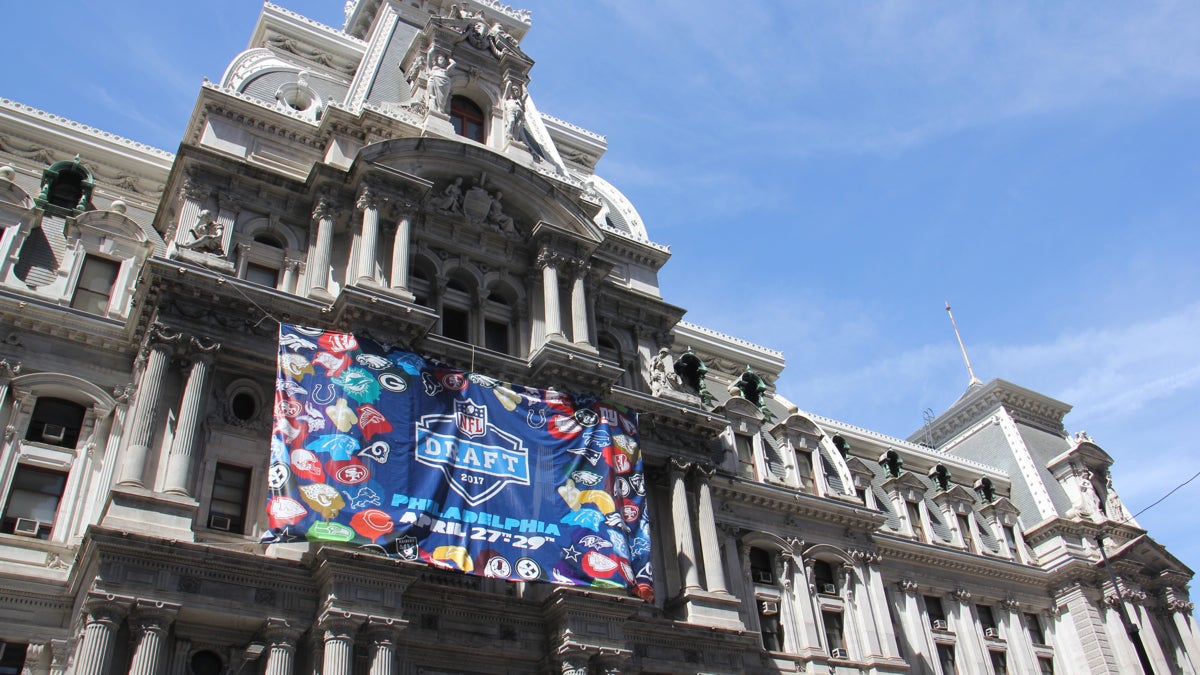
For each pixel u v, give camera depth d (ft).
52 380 145.07
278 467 130.82
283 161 173.88
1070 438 316.60
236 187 163.53
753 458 217.97
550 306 177.47
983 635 248.93
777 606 199.21
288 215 167.02
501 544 143.64
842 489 227.20
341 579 127.13
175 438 131.95
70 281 155.94
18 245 154.30
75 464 142.31
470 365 163.22
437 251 176.76
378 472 138.00
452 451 147.13
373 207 164.14
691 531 177.37
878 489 260.21
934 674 227.20
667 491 182.39
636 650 155.94
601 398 173.68
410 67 201.36
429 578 144.97
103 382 149.18
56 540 135.85
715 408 215.72
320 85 199.93
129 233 165.68
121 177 177.78
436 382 152.05
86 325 150.20
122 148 180.34
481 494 146.41
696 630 161.58
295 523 127.24
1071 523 275.80
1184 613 278.87
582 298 182.91
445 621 140.36
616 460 165.48
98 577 114.93
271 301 147.02
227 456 140.26
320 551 126.82
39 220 158.92
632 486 165.27
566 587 145.79
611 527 155.84
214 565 123.03
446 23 200.54
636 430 171.63
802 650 195.11
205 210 158.10
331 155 173.88
